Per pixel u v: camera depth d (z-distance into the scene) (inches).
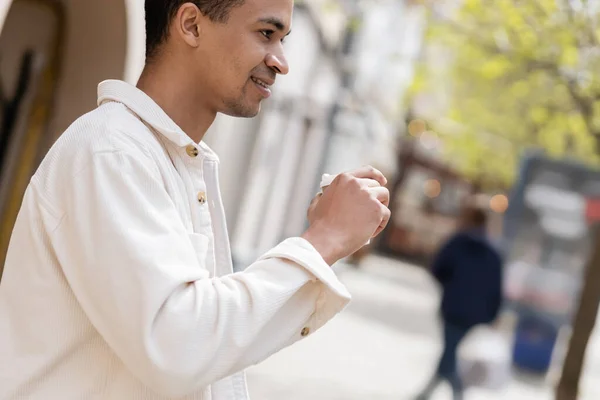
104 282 62.3
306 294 67.3
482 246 364.2
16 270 67.7
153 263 61.8
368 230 68.6
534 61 371.6
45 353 66.4
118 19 261.9
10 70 263.0
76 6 266.1
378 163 1233.4
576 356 283.1
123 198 63.7
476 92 734.5
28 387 66.6
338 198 69.2
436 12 408.2
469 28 400.5
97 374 66.5
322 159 860.0
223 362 62.7
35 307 66.6
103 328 63.2
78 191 64.0
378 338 594.9
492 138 892.0
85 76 269.4
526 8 346.9
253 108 72.5
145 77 72.4
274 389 371.2
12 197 270.1
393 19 999.6
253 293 63.5
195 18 70.0
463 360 382.3
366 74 992.2
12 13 254.8
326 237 67.8
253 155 629.6
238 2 69.5
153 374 61.2
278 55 71.5
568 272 552.1
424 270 1529.3
